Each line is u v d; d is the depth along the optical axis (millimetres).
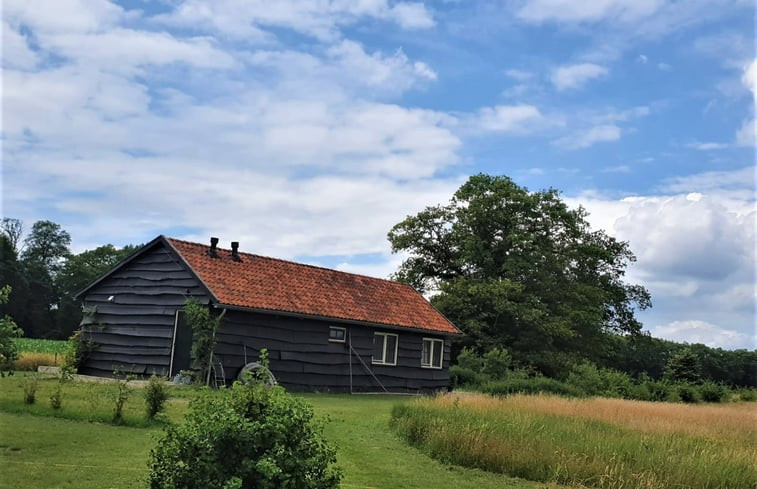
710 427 16578
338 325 24328
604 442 11719
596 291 48844
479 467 11016
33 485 7762
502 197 46156
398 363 26422
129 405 13625
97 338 23234
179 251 21797
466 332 43750
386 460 11055
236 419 5930
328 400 20234
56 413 11898
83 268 69688
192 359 20375
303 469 5996
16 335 12102
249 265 23828
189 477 5883
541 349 44094
